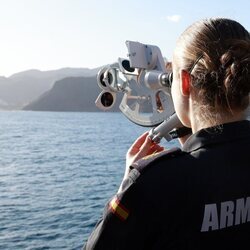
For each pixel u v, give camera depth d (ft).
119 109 9.36
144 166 5.58
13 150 180.55
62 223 59.88
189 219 5.41
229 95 5.56
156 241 5.46
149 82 8.40
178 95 6.21
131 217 5.42
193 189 5.46
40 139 238.89
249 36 5.99
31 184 98.89
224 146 5.75
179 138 7.67
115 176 109.91
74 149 186.39
